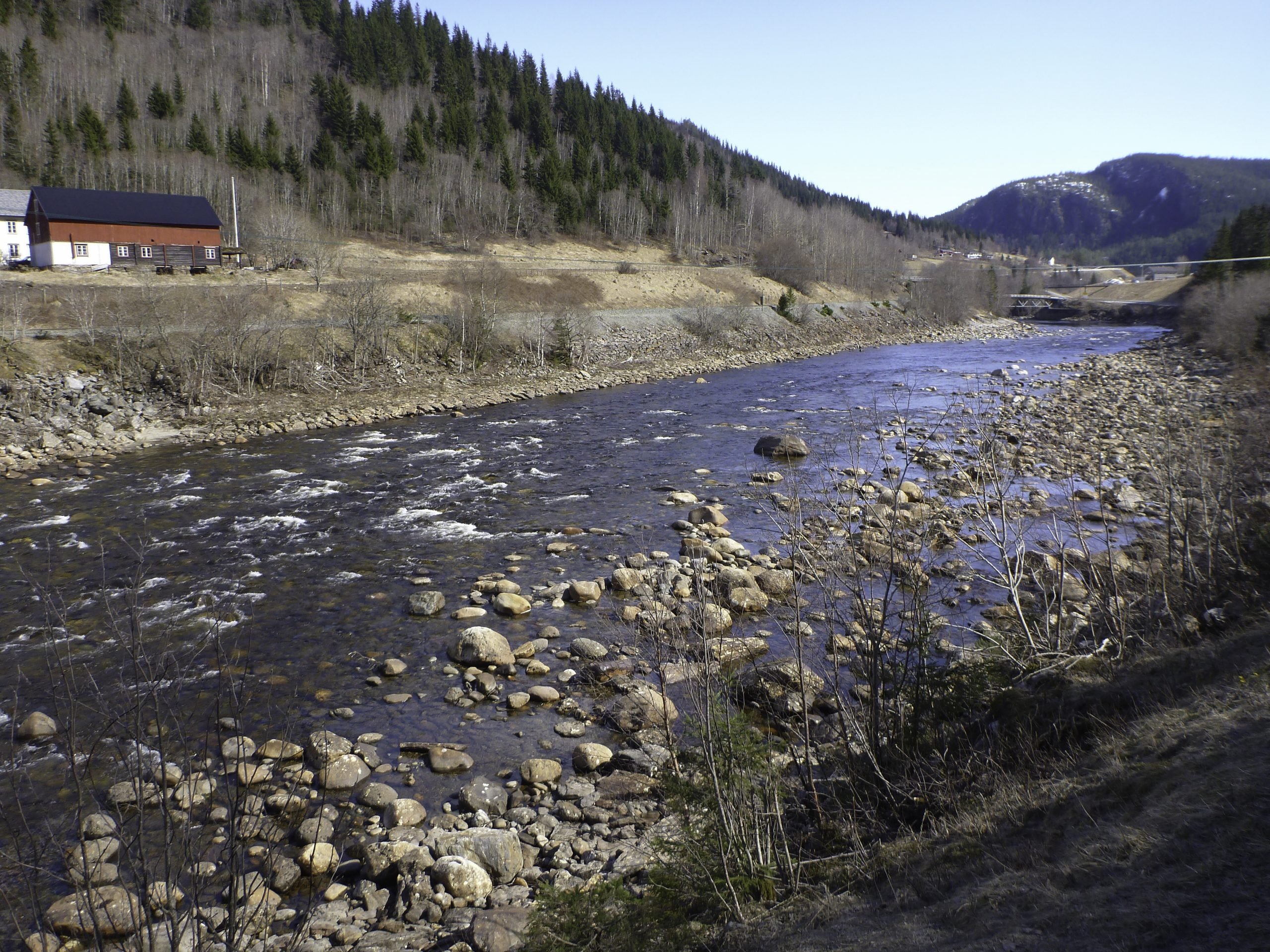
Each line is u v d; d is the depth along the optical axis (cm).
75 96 10100
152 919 542
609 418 3775
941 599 1428
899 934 529
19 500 2331
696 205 12369
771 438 2888
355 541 1983
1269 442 1526
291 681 1280
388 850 847
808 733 841
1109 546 1138
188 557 1862
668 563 1767
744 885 661
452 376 4691
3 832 863
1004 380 4681
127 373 3700
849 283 10725
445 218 9938
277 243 6544
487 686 1251
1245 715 634
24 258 6669
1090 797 620
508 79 14125
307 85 12412
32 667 1298
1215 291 6456
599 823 927
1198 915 428
